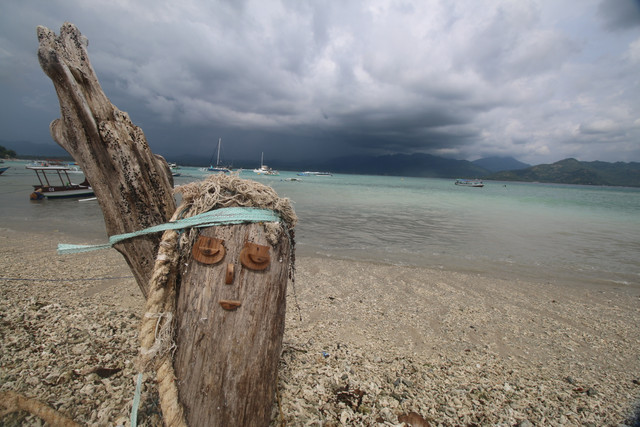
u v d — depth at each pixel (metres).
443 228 5.10
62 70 0.68
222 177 0.71
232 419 0.59
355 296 2.10
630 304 2.22
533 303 2.17
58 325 1.28
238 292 0.61
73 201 6.75
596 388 1.21
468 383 1.17
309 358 1.22
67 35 0.71
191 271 0.62
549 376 1.29
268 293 0.64
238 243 0.63
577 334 1.72
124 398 0.89
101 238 3.39
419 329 1.67
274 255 0.66
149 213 0.83
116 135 0.76
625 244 4.24
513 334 1.69
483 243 4.07
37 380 0.93
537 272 2.94
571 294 2.39
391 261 3.06
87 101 0.72
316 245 3.60
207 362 0.59
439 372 1.24
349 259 3.06
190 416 0.58
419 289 2.31
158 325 0.60
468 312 1.95
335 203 8.49
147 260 0.82
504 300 2.20
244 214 0.64
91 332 1.24
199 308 0.60
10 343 1.10
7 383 0.91
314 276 2.48
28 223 4.13
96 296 1.69
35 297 1.57
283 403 0.94
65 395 0.88
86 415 0.82
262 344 0.62
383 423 0.91
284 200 0.71
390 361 1.28
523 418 1.00
